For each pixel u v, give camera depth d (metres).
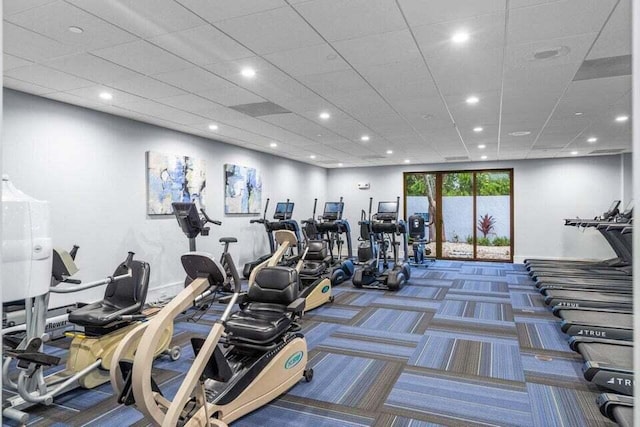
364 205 11.28
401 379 3.25
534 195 9.60
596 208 9.11
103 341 3.20
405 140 7.14
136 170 5.56
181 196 6.28
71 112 4.71
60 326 4.27
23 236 2.39
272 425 2.59
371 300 5.97
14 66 3.49
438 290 6.63
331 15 2.63
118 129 5.30
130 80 3.87
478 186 10.16
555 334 4.33
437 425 2.59
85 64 3.45
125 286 3.59
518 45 3.11
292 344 3.10
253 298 3.56
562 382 3.17
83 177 4.84
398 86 4.09
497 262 9.85
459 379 3.24
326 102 4.70
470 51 3.23
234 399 2.57
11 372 3.35
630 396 2.64
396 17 2.66
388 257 10.27
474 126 5.99
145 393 2.00
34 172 4.32
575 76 3.81
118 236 5.27
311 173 10.83
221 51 3.20
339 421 2.64
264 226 8.50
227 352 3.07
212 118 5.47
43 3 2.44
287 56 3.31
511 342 4.08
